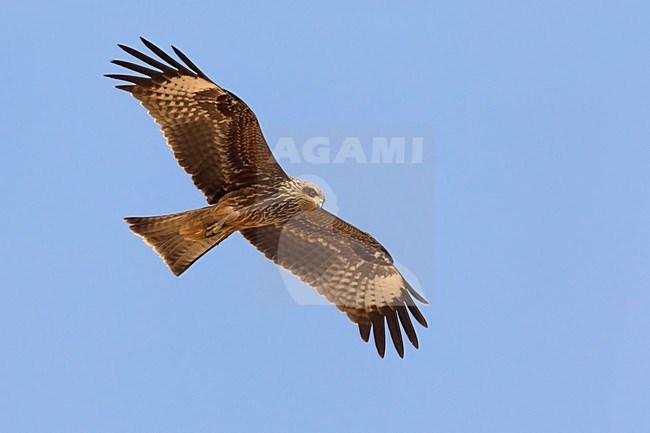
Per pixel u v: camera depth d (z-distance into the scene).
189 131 26.59
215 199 27.22
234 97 26.00
